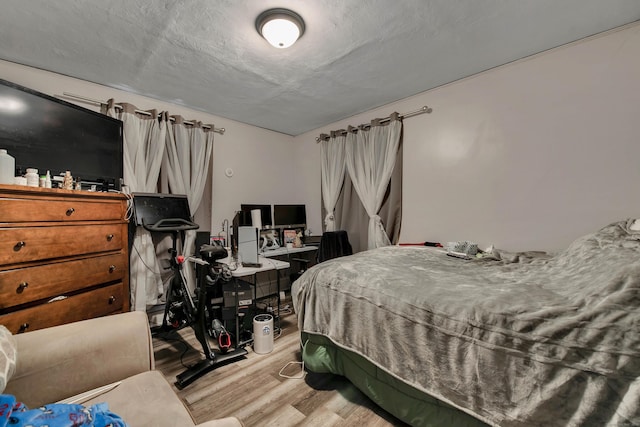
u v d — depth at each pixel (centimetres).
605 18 181
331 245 300
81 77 244
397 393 133
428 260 202
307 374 184
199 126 312
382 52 215
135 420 80
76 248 171
